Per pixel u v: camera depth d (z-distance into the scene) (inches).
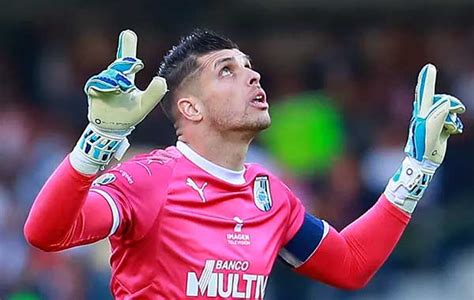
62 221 570.6
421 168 686.5
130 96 574.6
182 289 612.7
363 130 1656.0
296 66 1931.6
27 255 1509.6
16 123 1749.5
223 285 619.5
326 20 2021.4
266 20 2030.0
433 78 681.6
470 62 1867.6
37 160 1676.9
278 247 652.7
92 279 1450.5
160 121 1669.5
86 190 575.2
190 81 646.5
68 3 1987.0
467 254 1466.5
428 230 1476.4
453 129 682.8
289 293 1403.8
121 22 1973.4
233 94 641.0
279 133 1612.9
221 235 625.0
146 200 614.2
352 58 1915.6
